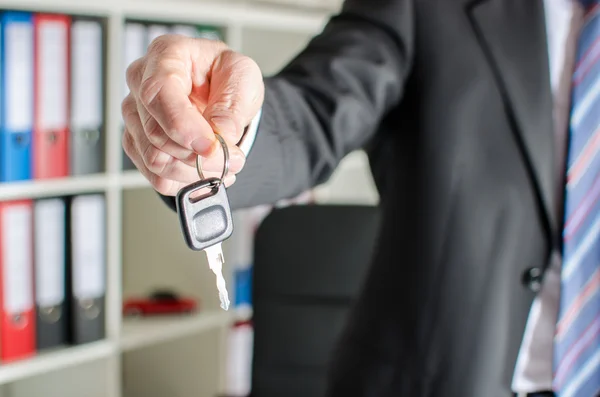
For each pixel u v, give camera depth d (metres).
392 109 0.98
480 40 0.96
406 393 0.97
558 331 0.97
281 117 0.79
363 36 0.93
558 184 0.98
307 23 2.44
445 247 0.95
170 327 2.14
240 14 2.21
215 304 2.31
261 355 1.80
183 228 0.59
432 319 0.96
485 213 0.94
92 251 1.90
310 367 1.79
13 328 1.79
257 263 1.81
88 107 1.87
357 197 2.89
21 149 1.77
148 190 2.34
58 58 1.79
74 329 1.90
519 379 1.01
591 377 0.97
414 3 0.97
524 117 0.93
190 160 0.59
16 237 1.77
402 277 0.98
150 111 0.58
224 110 0.61
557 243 0.97
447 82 0.95
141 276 2.40
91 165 1.90
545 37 0.96
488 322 0.94
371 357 1.00
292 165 0.79
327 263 1.79
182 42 0.64
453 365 0.95
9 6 1.72
